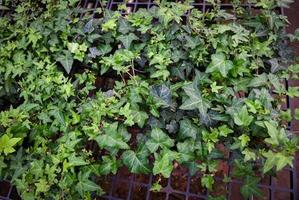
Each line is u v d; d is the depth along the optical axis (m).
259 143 0.46
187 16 0.55
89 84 0.56
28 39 0.60
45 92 0.55
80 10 0.61
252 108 0.45
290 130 0.46
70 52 0.57
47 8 0.62
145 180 0.60
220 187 0.58
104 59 0.55
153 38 0.55
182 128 0.48
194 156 0.47
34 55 0.59
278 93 0.48
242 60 0.49
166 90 0.50
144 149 0.48
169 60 0.52
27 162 0.52
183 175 0.60
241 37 0.51
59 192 0.48
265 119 0.45
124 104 0.52
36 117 0.54
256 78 0.49
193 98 0.48
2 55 0.59
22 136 0.52
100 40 0.58
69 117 0.53
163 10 0.53
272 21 0.53
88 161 0.49
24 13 0.63
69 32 0.58
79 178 0.48
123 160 0.48
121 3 0.64
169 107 0.50
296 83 0.65
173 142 0.48
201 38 0.53
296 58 0.52
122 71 0.54
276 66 0.50
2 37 0.62
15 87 0.59
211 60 0.51
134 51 0.55
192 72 0.54
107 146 0.48
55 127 0.53
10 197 0.54
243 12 0.57
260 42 0.53
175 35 0.54
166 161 0.46
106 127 0.49
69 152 0.49
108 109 0.51
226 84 0.50
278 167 0.38
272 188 0.45
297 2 0.76
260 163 0.45
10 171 0.52
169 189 0.48
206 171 0.49
